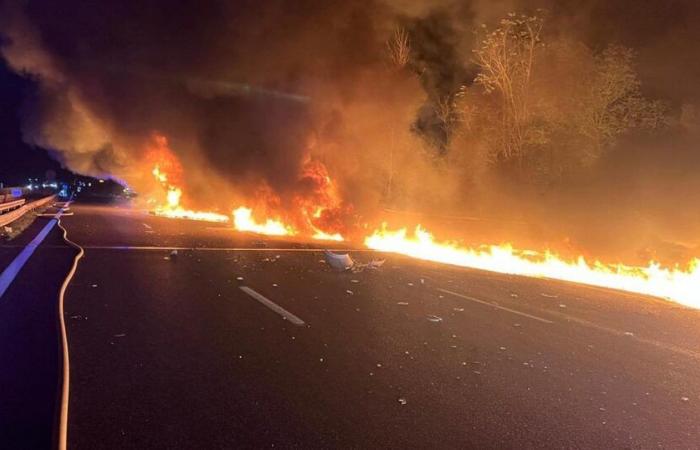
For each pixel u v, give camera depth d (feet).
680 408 14.11
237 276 30.19
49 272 28.96
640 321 24.59
